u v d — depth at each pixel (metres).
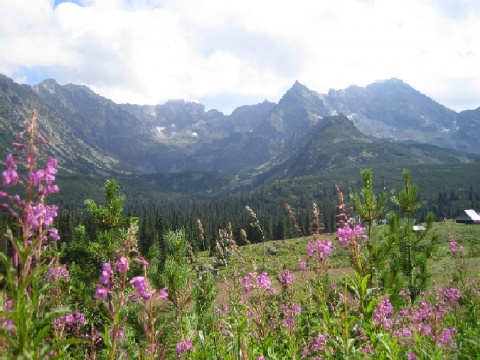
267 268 6.95
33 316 3.74
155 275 6.90
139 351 4.68
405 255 10.95
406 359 5.99
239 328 5.66
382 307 6.20
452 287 11.12
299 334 6.38
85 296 7.13
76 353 5.12
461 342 7.55
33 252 3.58
